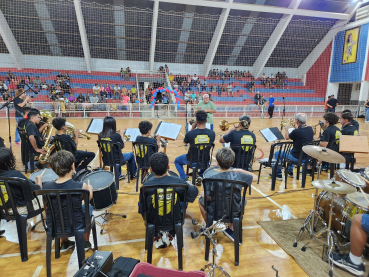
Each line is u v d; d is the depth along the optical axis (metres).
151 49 16.09
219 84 18.55
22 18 13.97
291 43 18.22
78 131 3.96
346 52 15.95
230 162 2.19
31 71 16.41
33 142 3.66
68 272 2.07
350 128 4.13
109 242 2.48
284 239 2.53
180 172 3.90
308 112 16.05
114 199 2.56
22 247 2.16
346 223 2.24
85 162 3.89
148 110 13.95
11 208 2.20
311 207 3.28
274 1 14.71
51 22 14.39
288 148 3.72
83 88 16.22
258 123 11.99
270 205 3.33
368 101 12.67
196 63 19.14
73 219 1.95
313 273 2.05
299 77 20.67
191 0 13.40
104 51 17.17
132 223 2.85
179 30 16.05
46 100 14.54
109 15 14.42
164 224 2.07
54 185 1.94
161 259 2.24
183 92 16.69
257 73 19.47
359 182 2.02
